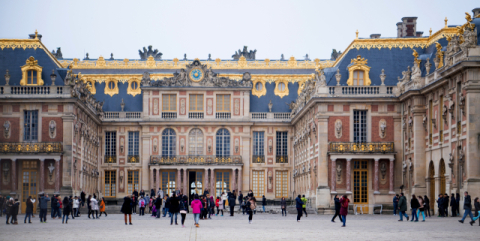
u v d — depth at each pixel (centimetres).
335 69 7750
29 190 7500
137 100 9650
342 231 3984
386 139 7262
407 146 7025
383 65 7612
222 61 10188
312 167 7656
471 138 5397
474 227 4234
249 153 9475
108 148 9431
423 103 6700
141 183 9338
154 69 10119
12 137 7481
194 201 4547
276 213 7700
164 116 9406
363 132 7275
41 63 7900
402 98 7031
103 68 9981
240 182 9338
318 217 6338
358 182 7288
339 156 7162
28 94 7462
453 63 5712
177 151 9375
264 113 9531
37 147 7406
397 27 8912
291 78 9888
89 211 6456
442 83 6066
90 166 8744
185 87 9406
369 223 4928
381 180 7238
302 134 8538
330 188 7181
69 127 7456
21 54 7950
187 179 9356
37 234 3859
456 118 5731
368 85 7344
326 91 7262
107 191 9394
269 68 10112
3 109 7506
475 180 5378
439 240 3281
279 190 9531
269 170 9500
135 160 9388
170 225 4838
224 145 9462
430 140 6531
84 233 3922
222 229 4262
